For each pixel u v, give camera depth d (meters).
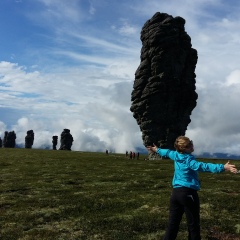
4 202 25.70
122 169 59.31
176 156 11.20
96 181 40.50
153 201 25.05
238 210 21.81
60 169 57.97
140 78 122.31
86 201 25.50
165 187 34.16
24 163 72.50
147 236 16.05
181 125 120.69
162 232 16.73
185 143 11.20
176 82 117.25
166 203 24.02
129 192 30.36
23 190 32.50
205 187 33.91
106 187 34.47
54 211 22.25
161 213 20.69
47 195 29.28
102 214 21.03
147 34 122.75
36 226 18.56
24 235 16.50
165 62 117.75
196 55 127.00
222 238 15.73
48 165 67.38
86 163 74.94
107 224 18.23
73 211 22.03
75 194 29.50
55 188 33.91
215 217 19.86
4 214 21.58
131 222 18.36
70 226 18.28
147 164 74.44
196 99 125.62
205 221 18.55
